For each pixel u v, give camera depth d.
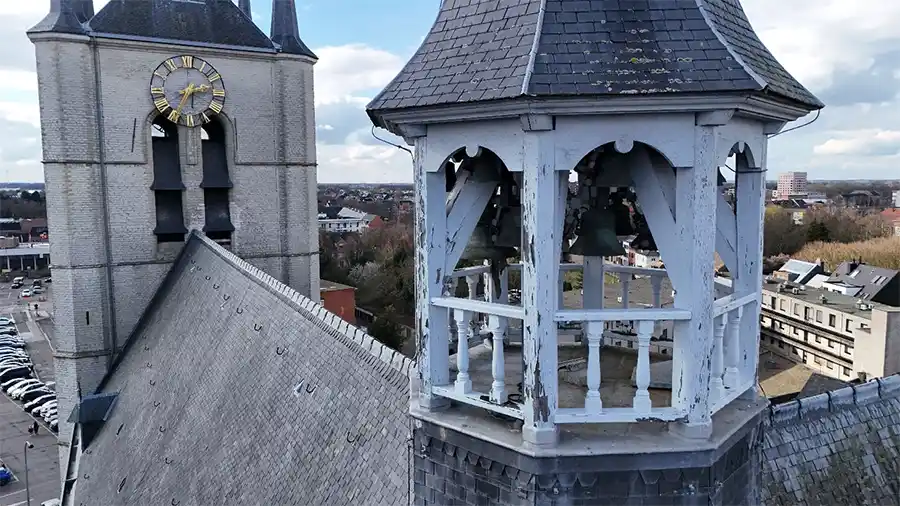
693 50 7.38
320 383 15.01
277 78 35.16
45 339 114.50
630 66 7.21
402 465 10.68
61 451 33.25
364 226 151.50
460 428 8.15
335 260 98.94
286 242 36.19
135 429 24.42
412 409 8.74
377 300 84.56
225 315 23.41
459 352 8.30
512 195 9.70
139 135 32.59
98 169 32.03
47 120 30.95
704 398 7.61
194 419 19.95
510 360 10.53
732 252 9.04
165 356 26.56
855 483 13.04
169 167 34.00
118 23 31.83
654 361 10.39
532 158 7.30
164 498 18.02
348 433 12.88
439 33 8.78
